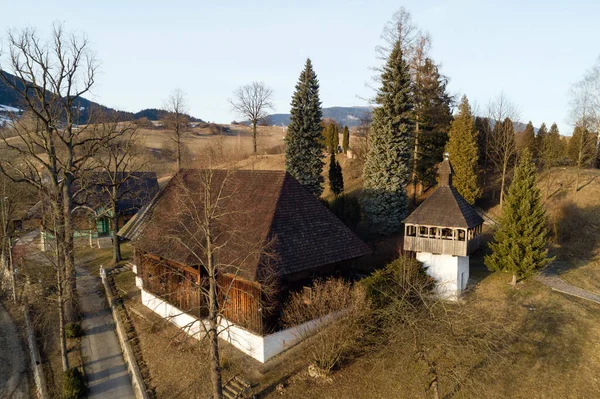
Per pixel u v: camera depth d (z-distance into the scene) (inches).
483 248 1419.8
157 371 896.9
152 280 1167.0
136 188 2140.7
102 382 911.0
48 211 1171.3
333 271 984.9
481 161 2123.5
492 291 1109.7
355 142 2679.6
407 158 1521.9
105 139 1385.3
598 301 1027.9
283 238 893.2
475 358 822.5
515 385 755.4
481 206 1804.9
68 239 1074.1
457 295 1039.6
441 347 736.3
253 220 938.1
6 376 1010.7
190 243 946.1
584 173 1819.6
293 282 898.7
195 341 966.4
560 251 1364.4
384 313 767.1
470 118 1742.1
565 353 829.2
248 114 3053.6
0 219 1589.6
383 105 1537.9
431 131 1758.1
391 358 841.5
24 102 1187.9
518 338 888.9
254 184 1053.8
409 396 745.0
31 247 1643.7
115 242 1638.8
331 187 1942.7
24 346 1144.8
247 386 780.0
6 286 1540.4
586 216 1466.5
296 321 869.8
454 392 750.5
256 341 853.8
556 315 964.6
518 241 1111.6
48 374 962.1
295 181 1032.8
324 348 820.0
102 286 1423.5
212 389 778.2
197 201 1074.1
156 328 1075.3
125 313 1186.0
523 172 1135.0
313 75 1828.2
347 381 791.7
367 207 1545.3
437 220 1090.7
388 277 975.6
